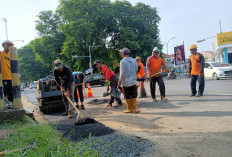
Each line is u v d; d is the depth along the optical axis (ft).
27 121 12.29
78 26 97.25
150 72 21.25
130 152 7.00
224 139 8.02
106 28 115.65
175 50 114.42
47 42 120.47
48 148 6.64
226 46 84.38
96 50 108.68
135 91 16.52
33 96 51.83
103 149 7.20
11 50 12.95
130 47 105.29
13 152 6.50
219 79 48.06
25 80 234.99
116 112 17.57
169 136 8.86
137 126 11.66
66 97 17.56
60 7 110.22
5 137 8.56
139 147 7.44
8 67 18.22
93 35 109.91
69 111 16.35
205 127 10.15
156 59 21.25
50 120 15.75
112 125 12.09
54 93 20.47
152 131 10.00
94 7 107.45
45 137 7.70
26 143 7.59
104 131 9.84
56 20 125.80
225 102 16.66
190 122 11.50
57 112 20.58
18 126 10.53
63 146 7.23
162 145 7.67
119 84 17.49
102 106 22.12
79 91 21.59
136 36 112.47
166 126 11.18
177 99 21.13
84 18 102.32
